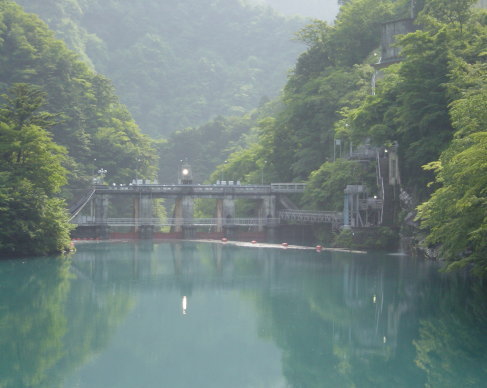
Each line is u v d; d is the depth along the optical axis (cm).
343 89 10062
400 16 11144
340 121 8969
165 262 6356
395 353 2725
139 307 3806
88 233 9619
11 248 6034
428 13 7400
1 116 6259
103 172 10938
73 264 5991
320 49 12138
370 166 7900
